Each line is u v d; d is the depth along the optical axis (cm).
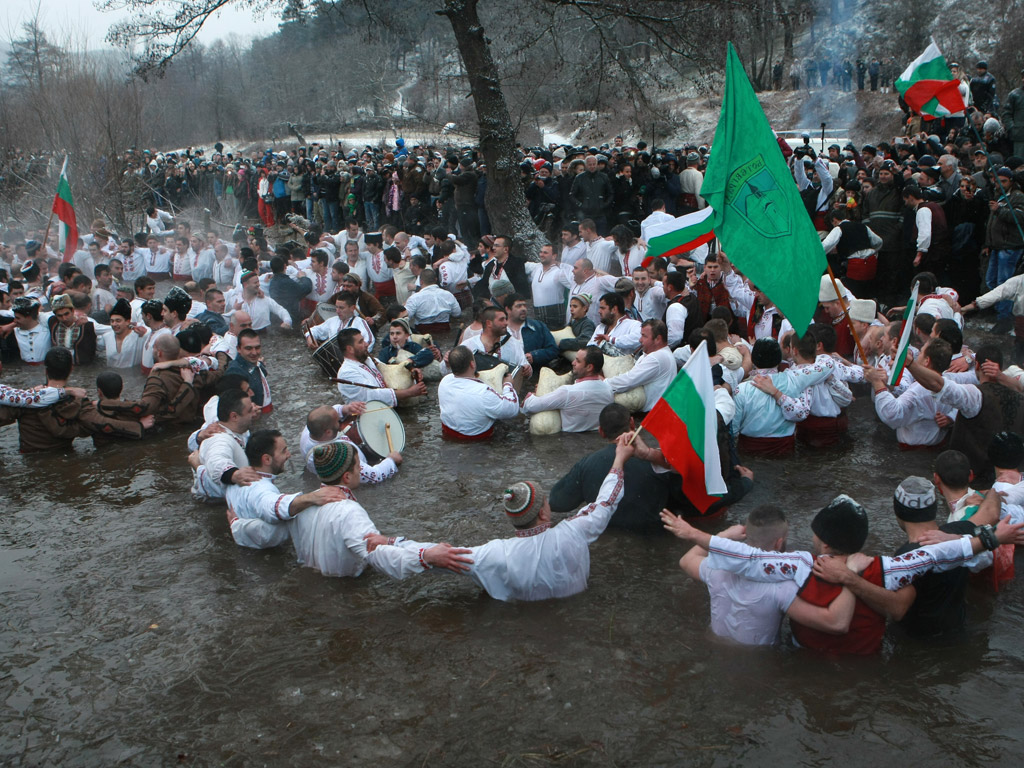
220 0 1617
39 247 1555
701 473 488
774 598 436
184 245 1641
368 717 411
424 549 494
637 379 775
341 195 2203
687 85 3391
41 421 782
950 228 1125
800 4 1822
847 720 397
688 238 868
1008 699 408
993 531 421
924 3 3406
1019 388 638
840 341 855
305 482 703
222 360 875
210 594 527
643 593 509
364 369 850
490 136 1547
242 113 5200
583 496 564
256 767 380
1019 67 2684
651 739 389
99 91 2242
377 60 4484
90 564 571
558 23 1848
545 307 1110
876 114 3125
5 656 470
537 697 420
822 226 1417
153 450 787
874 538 561
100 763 386
